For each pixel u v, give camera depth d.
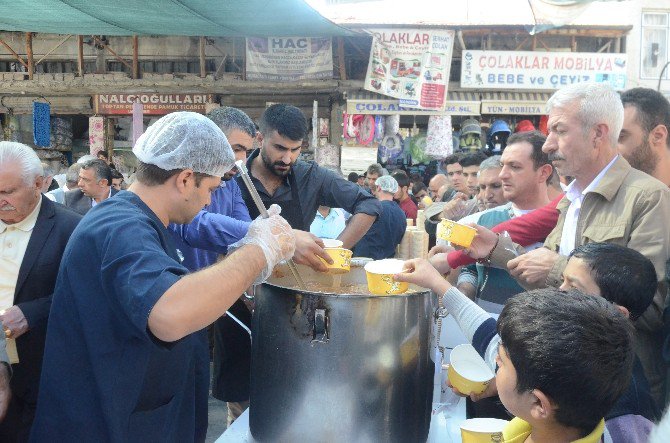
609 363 0.90
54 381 1.40
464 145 8.50
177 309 1.14
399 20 8.23
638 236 1.60
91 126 9.20
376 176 6.82
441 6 8.26
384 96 8.60
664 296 1.58
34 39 9.58
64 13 5.79
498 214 2.57
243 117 2.44
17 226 2.04
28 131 9.80
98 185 4.67
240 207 2.44
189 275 1.21
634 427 1.15
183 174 1.41
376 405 1.30
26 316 1.92
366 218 2.47
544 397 0.93
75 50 9.57
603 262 1.31
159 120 1.44
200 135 1.39
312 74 8.72
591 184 1.74
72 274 1.36
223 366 2.42
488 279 2.32
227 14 5.66
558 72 8.36
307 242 1.60
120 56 9.46
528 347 0.93
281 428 1.36
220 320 2.38
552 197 2.59
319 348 1.29
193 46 9.38
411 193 7.85
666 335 1.58
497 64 8.38
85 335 1.34
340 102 8.86
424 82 8.33
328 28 6.58
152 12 5.64
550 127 1.77
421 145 8.70
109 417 1.33
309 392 1.31
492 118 9.02
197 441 1.65
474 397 1.52
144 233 1.29
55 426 1.40
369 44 8.96
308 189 2.57
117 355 1.33
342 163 8.66
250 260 1.28
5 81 9.21
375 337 1.28
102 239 1.31
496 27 8.24
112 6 5.40
